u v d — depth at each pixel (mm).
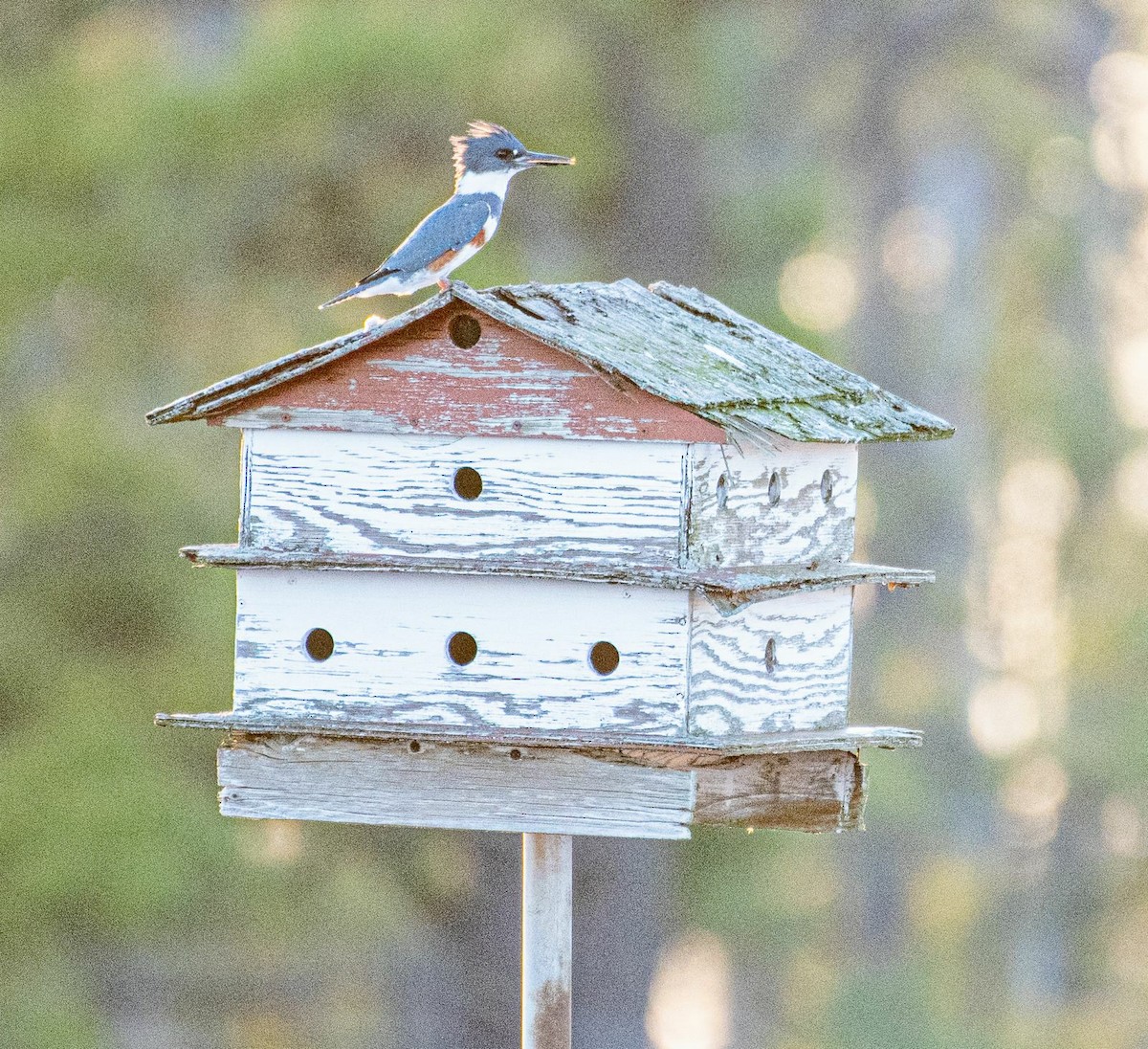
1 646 15109
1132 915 27359
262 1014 17656
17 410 15586
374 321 7527
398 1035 17891
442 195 15398
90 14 16906
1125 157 29422
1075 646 29312
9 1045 15117
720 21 17094
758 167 18172
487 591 7234
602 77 15953
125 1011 17047
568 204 16078
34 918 15000
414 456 7293
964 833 27672
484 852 17625
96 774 14828
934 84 26188
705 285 16297
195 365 15766
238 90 15086
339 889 16656
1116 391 30531
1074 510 30469
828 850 25562
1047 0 27672
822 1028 21672
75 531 15227
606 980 17562
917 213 28281
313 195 15688
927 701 27922
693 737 7098
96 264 15414
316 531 7367
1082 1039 24922
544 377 7164
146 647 15328
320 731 7242
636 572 7020
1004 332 29719
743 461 7363
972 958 27094
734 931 18531
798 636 7629
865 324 27719
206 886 15133
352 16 15242
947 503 28594
